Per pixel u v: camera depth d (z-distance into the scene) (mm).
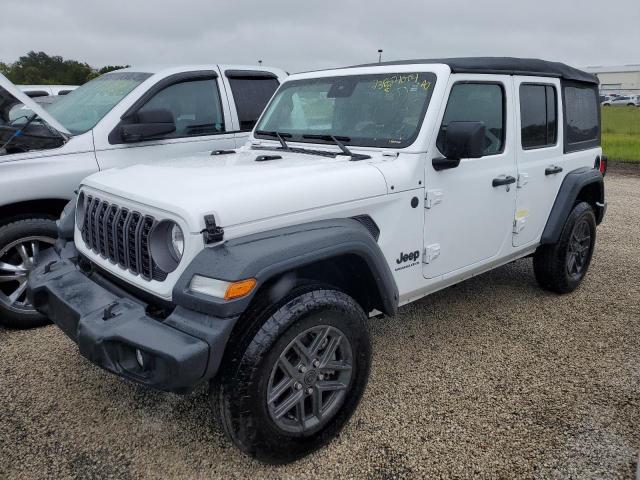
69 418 2957
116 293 2670
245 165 3033
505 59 3801
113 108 4500
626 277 5387
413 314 4422
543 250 4660
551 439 2803
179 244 2400
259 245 2377
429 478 2527
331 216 2742
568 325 4227
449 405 3115
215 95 5145
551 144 4363
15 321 3967
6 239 3881
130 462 2625
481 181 3604
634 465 2602
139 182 2738
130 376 2322
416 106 3281
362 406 3100
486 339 3973
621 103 57594
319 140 3650
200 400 3145
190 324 2252
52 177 4020
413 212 3172
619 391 3264
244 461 2643
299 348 2520
